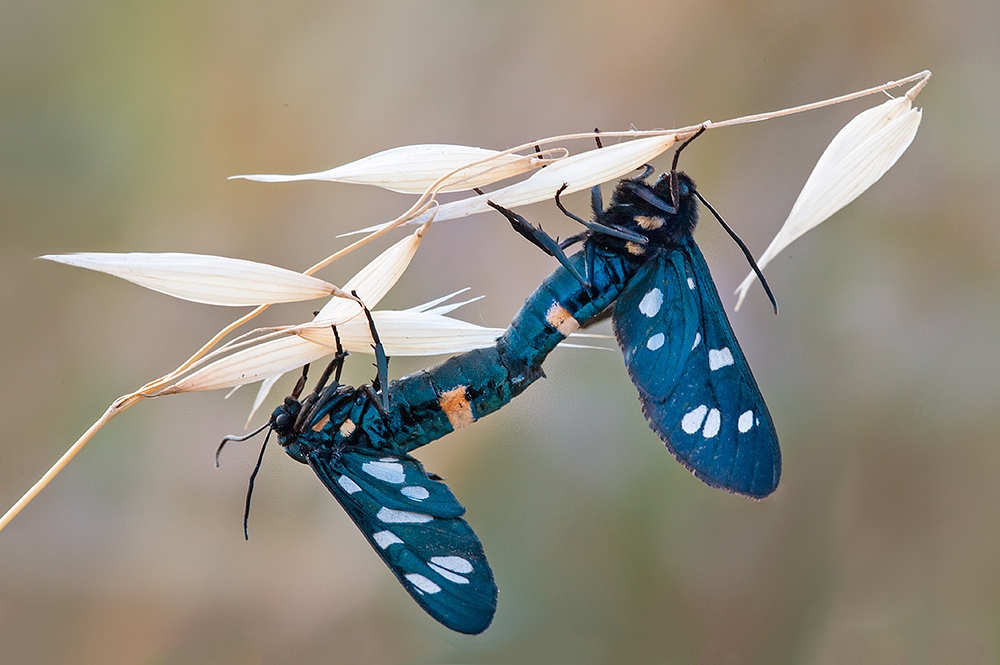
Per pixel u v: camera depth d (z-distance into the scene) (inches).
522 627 19.7
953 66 19.6
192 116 19.9
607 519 19.7
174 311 20.0
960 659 19.3
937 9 19.6
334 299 17.5
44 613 19.9
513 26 20.0
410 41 20.0
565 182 17.4
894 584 19.5
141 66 19.9
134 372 20.0
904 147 17.6
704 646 19.6
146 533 20.0
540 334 17.7
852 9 19.7
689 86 19.9
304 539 20.0
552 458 19.8
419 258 19.9
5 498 19.9
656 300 17.7
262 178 17.3
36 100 19.8
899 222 19.6
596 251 17.7
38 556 19.9
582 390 19.8
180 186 20.0
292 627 19.9
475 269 19.8
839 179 17.6
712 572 19.6
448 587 17.7
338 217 20.0
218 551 20.0
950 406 19.5
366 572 19.9
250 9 19.9
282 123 20.0
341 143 20.0
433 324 17.6
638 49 19.9
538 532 19.8
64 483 19.9
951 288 19.5
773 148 19.7
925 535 19.4
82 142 19.9
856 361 19.6
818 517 19.6
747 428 17.6
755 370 19.6
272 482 20.0
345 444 17.8
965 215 19.5
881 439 19.5
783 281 19.7
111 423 20.0
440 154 17.4
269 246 20.0
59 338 19.9
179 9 19.9
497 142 20.0
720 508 19.7
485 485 19.8
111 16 19.9
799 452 19.6
